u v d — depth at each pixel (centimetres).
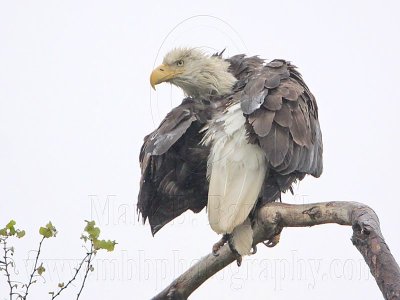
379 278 774
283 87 1134
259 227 1048
